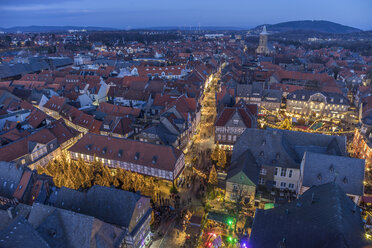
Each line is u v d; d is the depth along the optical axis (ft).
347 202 123.95
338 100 351.05
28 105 332.80
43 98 372.79
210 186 203.51
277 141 200.44
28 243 107.76
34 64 636.48
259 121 329.52
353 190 167.63
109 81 476.54
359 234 107.96
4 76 540.11
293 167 192.95
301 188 178.09
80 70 577.02
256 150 204.13
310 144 209.36
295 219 118.32
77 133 273.33
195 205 189.78
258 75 535.19
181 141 257.75
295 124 335.67
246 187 183.93
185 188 209.15
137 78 449.06
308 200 131.23
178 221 175.32
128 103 386.32
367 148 241.55
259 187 204.85
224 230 164.76
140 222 149.18
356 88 511.81
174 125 254.68
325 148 204.13
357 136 271.28
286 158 196.03
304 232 111.86
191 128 288.71
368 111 318.86
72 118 313.94
